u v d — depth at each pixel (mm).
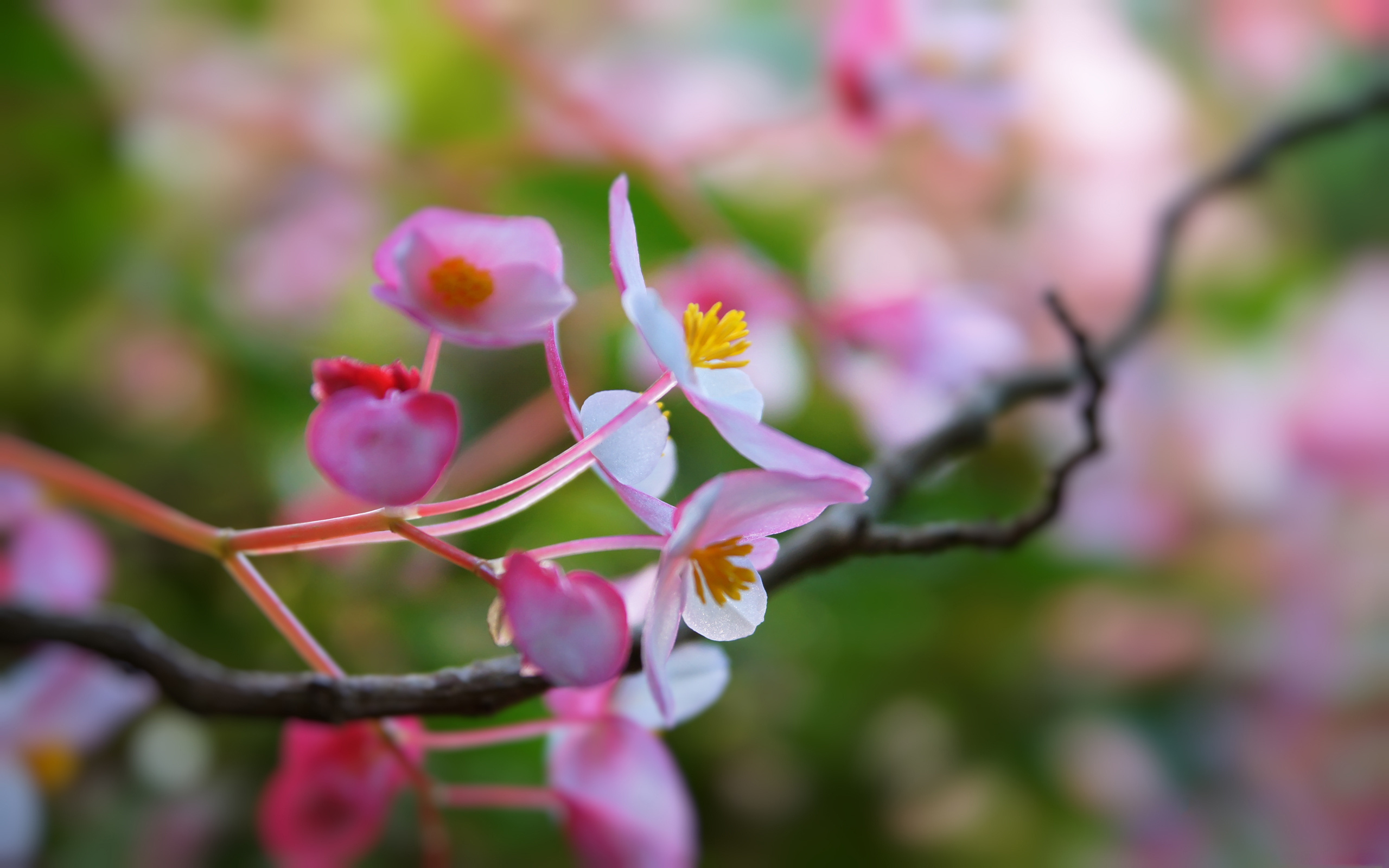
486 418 390
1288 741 388
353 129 415
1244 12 517
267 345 397
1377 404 418
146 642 224
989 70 439
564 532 362
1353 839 375
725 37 458
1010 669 390
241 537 229
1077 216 476
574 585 216
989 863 368
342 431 215
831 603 386
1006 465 418
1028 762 379
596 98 439
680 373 215
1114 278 465
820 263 441
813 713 378
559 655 212
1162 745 387
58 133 385
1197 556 417
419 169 412
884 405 362
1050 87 487
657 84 446
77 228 394
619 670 214
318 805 258
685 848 253
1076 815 376
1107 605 404
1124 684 396
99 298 395
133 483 376
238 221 410
